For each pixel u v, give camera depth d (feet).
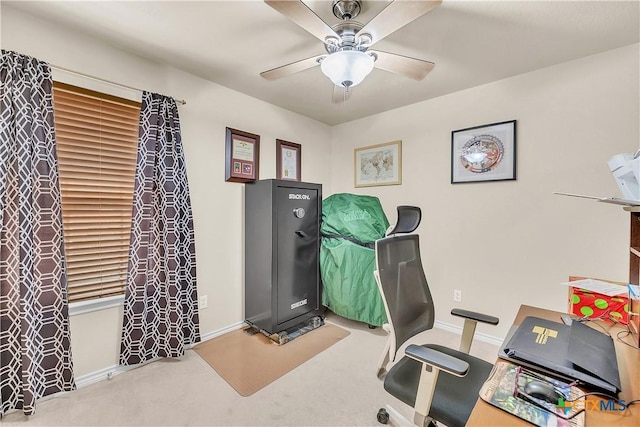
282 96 8.89
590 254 6.49
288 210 8.16
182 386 5.93
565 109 6.73
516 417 2.29
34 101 5.08
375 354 7.28
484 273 8.00
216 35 5.78
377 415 5.06
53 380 5.35
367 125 10.75
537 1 4.69
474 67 6.97
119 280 6.41
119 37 5.87
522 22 5.25
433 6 3.84
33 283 5.07
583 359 2.86
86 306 5.87
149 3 4.85
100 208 6.13
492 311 7.87
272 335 7.86
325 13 5.05
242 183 8.73
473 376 3.94
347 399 5.58
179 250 7.02
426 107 9.10
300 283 8.51
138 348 6.43
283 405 5.41
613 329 3.89
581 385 2.63
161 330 6.79
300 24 4.21
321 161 11.50
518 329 3.66
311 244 8.82
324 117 10.89
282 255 8.02
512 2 4.73
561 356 2.99
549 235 7.00
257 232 8.25
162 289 6.79
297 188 8.38
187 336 7.20
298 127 10.49
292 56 6.61
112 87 6.17
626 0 4.63
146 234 6.45
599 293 4.27
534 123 7.15
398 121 9.83
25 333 4.92
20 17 5.10
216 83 8.01
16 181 4.92
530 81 7.18
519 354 3.09
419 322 4.88
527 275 7.32
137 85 6.53
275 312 7.86
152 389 5.82
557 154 6.85
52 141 5.33
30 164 5.05
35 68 5.10
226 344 7.72
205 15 5.16
